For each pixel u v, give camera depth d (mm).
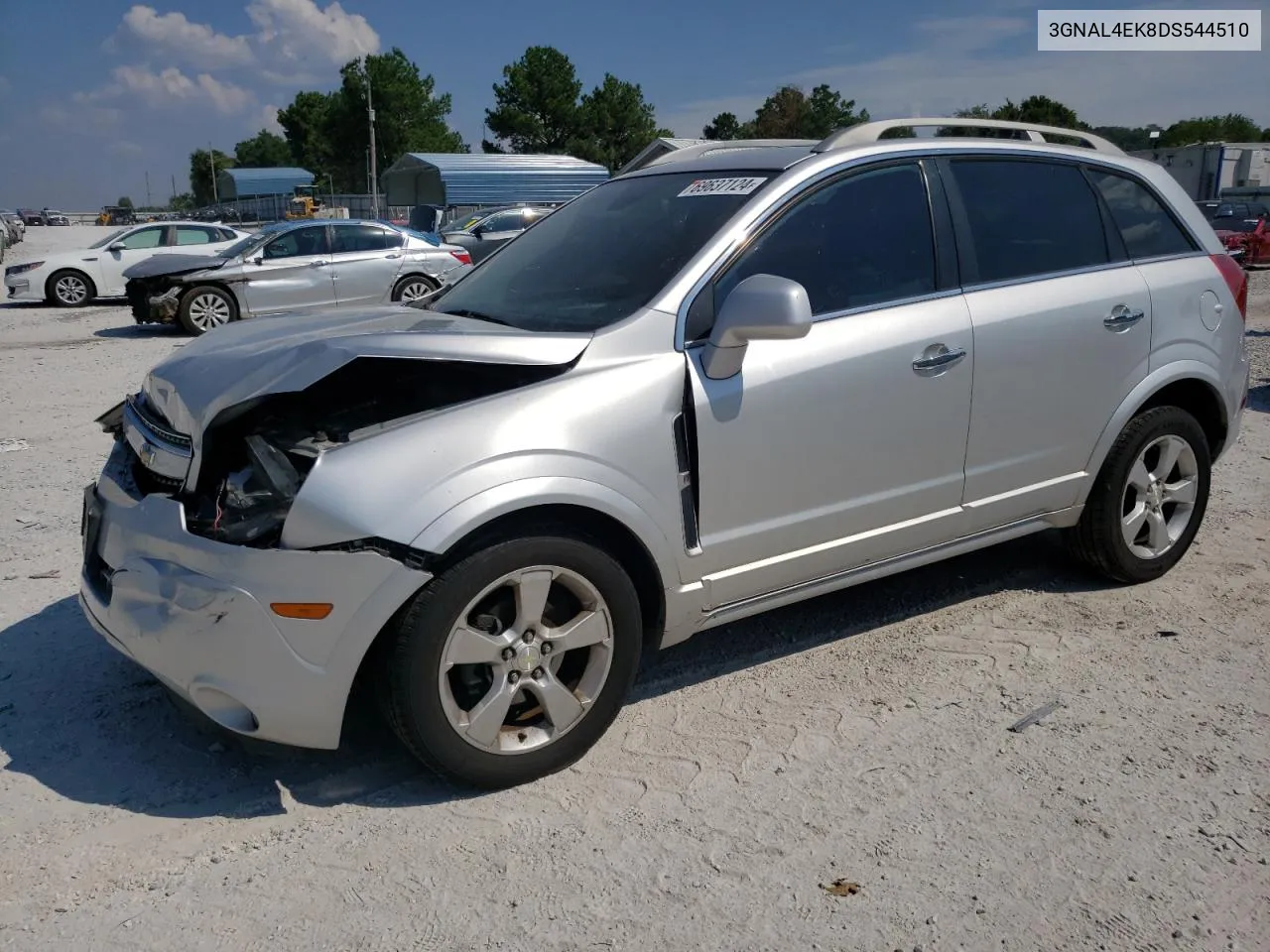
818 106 84875
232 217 68000
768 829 2875
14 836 2869
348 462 2799
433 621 2826
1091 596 4453
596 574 3068
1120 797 3002
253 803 3029
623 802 3012
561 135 86312
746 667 3855
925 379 3654
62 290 18594
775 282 3070
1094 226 4262
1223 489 6004
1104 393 4168
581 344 3135
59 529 5508
